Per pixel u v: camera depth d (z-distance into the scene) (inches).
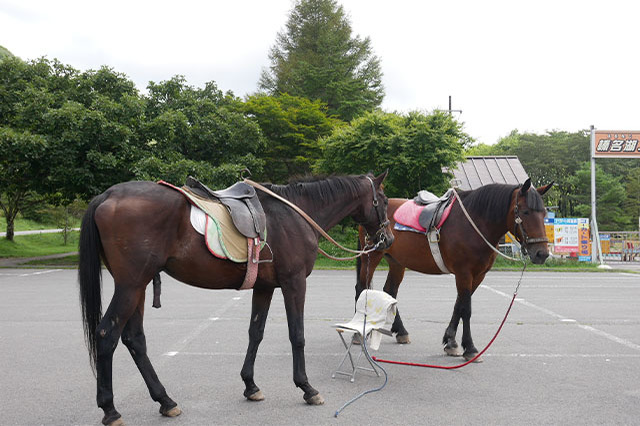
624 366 221.3
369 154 788.6
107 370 140.2
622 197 1695.4
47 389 185.6
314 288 511.5
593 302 422.9
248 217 159.0
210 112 888.3
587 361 230.1
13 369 212.2
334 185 193.0
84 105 805.9
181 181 729.6
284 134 975.0
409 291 490.3
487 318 344.5
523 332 297.1
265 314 177.2
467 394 181.9
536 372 211.2
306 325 313.9
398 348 256.8
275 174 1052.5
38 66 827.4
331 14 1610.5
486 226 230.4
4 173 784.3
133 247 140.5
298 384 169.5
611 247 1040.2
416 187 808.9
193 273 152.4
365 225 208.8
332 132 880.3
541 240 217.2
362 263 275.9
